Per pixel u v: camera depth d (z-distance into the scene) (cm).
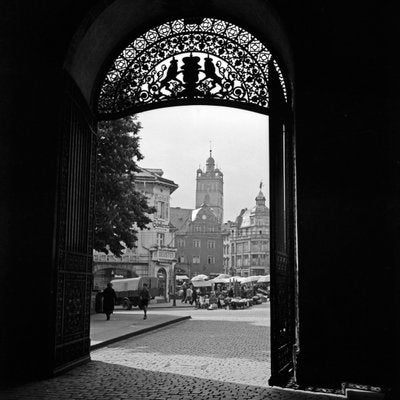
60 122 754
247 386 677
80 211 838
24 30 773
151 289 3962
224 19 900
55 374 718
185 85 893
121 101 909
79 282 827
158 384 683
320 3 737
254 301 4753
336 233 684
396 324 650
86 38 805
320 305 673
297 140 709
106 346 1230
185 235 10844
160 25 912
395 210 671
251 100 875
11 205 736
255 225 10819
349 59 716
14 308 716
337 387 654
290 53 754
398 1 700
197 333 1645
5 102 753
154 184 5238
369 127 697
